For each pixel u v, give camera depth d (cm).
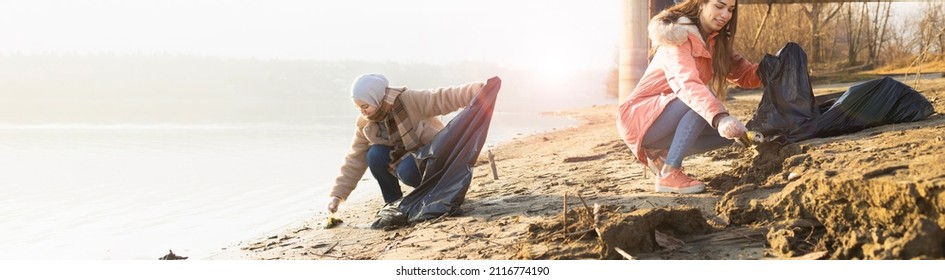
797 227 350
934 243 296
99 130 1731
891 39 2447
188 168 948
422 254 411
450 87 515
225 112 2961
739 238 361
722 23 458
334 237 495
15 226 595
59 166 995
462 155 507
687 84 439
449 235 446
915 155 382
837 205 337
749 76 504
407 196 514
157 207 669
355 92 502
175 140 1395
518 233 425
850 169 353
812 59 2509
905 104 531
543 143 1105
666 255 347
